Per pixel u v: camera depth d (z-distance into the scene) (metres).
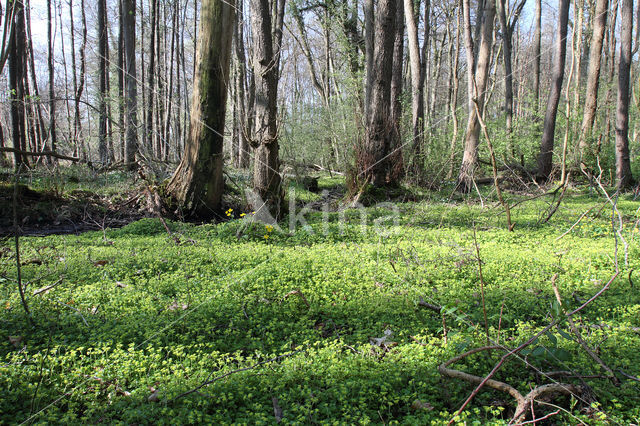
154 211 8.81
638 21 16.47
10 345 3.24
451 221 8.41
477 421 2.22
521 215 8.79
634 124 21.84
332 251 5.96
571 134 15.63
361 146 11.79
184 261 5.37
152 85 17.28
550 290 4.21
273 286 4.48
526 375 2.76
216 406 2.52
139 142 11.38
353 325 3.61
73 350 3.07
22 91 14.20
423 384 2.58
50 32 16.64
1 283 4.47
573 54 8.55
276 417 2.38
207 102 8.54
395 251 5.76
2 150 3.26
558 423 2.30
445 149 14.12
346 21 19.16
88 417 2.36
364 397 2.49
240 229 7.14
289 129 14.83
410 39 15.19
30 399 2.55
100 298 4.11
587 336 3.16
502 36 17.02
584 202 11.06
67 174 11.19
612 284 4.30
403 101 14.88
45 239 6.69
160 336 3.30
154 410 2.40
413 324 3.50
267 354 3.06
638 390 2.48
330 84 24.81
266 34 7.99
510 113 16.67
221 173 9.08
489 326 3.52
